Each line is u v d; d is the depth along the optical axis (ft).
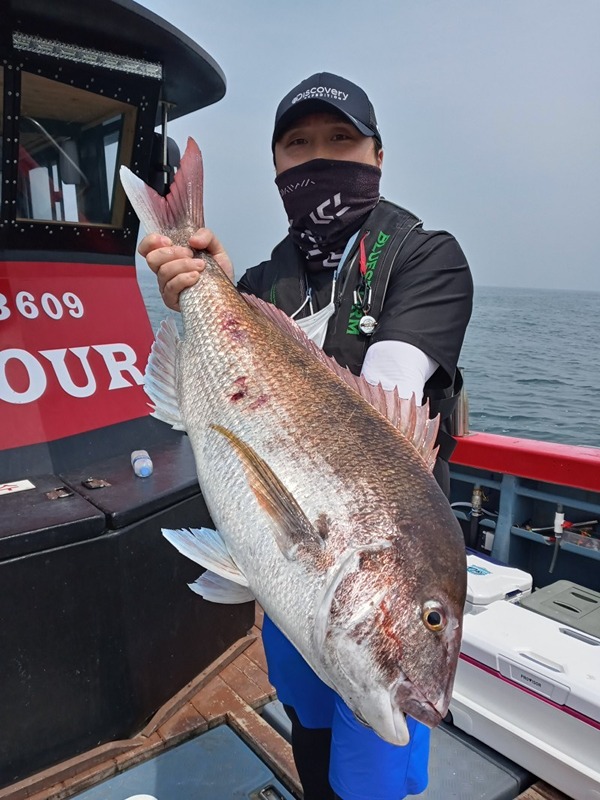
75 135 10.72
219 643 10.69
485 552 12.84
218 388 5.13
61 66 9.85
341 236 6.22
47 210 10.57
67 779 8.11
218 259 5.80
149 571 8.90
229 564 4.82
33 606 7.71
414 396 4.84
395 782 5.12
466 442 12.85
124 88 10.61
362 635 4.04
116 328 11.37
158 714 9.20
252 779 8.23
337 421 4.56
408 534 4.17
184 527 9.61
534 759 7.98
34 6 8.93
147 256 5.58
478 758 8.38
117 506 8.40
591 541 11.32
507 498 12.42
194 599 9.87
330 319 5.99
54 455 9.61
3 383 9.46
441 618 4.12
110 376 10.91
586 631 8.86
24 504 8.36
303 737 6.54
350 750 5.12
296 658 5.96
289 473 4.47
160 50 10.52
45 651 7.87
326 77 5.99
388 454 4.45
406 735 4.15
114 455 10.52
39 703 7.89
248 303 5.45
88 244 11.25
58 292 10.63
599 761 7.43
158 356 5.81
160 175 12.53
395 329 5.29
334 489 4.31
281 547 4.31
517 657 8.13
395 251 5.76
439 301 5.45
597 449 12.11
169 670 9.43
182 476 9.71
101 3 8.93
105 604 8.30
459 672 8.79
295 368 4.93
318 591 4.16
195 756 8.65
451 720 9.05
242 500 4.59
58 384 10.07
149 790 8.06
